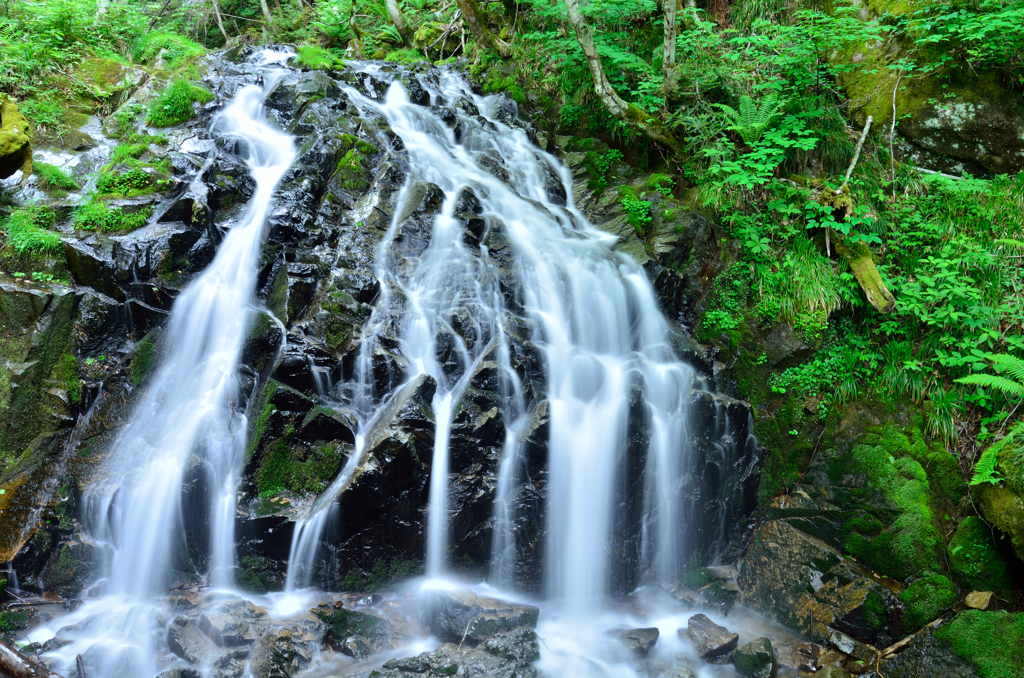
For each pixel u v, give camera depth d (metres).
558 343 6.27
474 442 5.32
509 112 9.46
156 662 4.22
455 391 5.62
